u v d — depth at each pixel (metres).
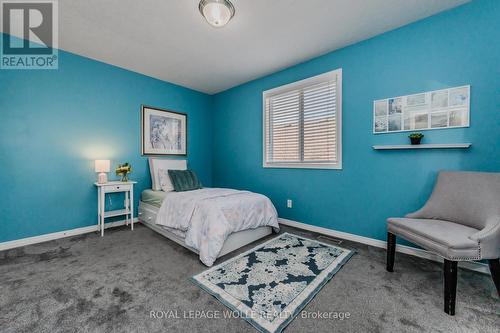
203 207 2.31
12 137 2.49
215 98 4.65
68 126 2.88
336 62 2.81
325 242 2.62
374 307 1.46
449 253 1.39
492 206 1.60
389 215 2.43
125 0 1.92
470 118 1.97
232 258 2.18
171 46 2.72
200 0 1.90
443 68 2.09
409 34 2.27
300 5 1.99
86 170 3.04
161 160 3.72
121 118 3.38
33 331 1.25
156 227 3.05
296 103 3.30
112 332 1.25
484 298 1.55
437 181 2.03
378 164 2.49
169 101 3.99
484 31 1.90
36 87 2.64
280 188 3.49
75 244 2.57
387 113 2.41
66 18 2.17
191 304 1.49
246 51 2.84
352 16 2.15
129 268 1.99
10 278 1.81
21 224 2.55
